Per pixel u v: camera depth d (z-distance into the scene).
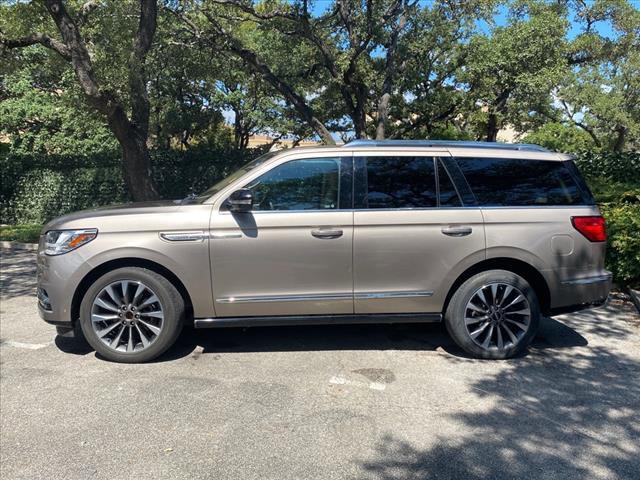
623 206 7.83
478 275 4.75
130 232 4.56
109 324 4.69
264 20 13.38
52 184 16.41
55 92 20.34
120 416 3.74
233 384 4.27
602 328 5.71
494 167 4.87
